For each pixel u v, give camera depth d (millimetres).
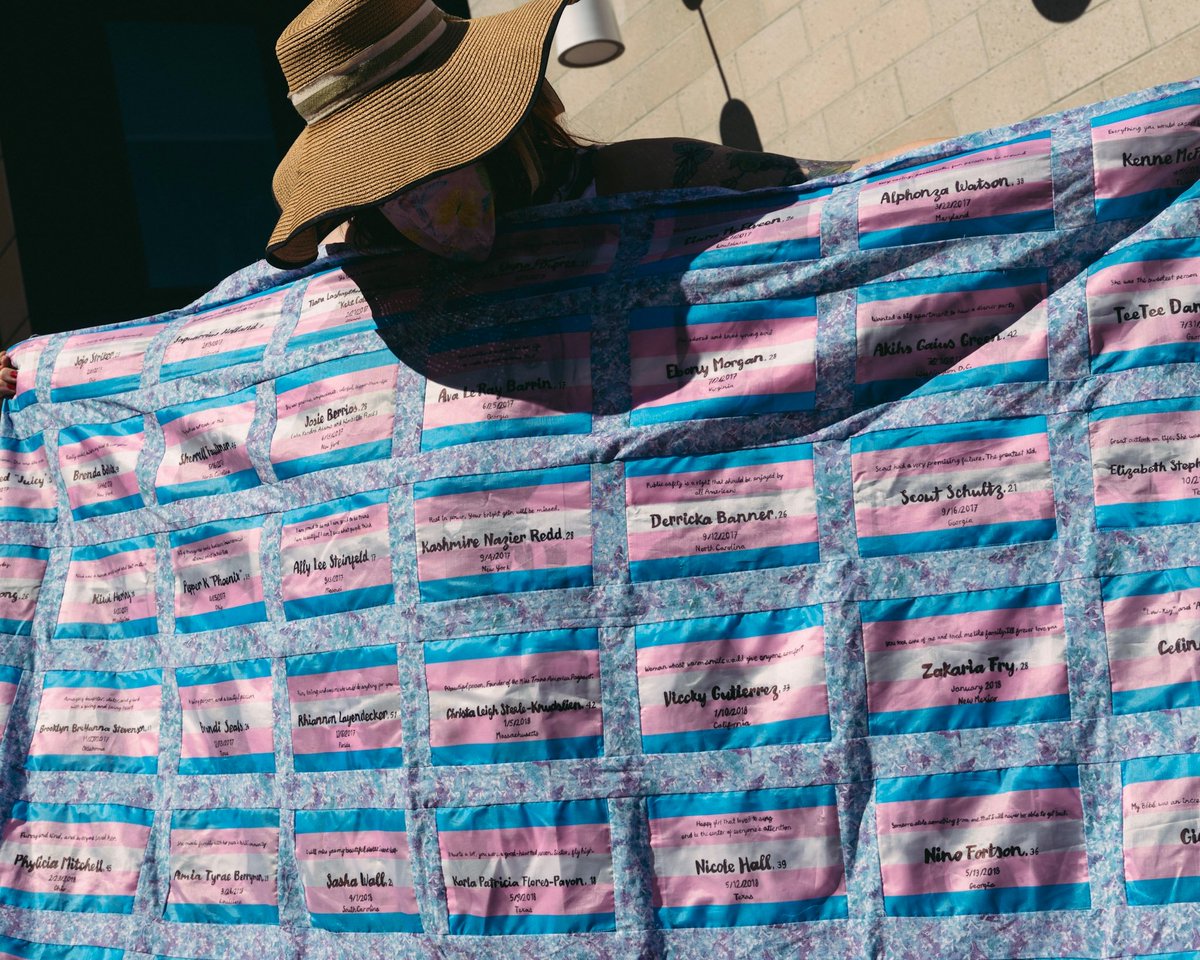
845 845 1294
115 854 1619
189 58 5078
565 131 1605
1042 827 1243
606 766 1354
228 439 1628
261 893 1503
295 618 1521
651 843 1338
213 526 1616
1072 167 1359
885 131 3729
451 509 1436
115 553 1720
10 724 1715
